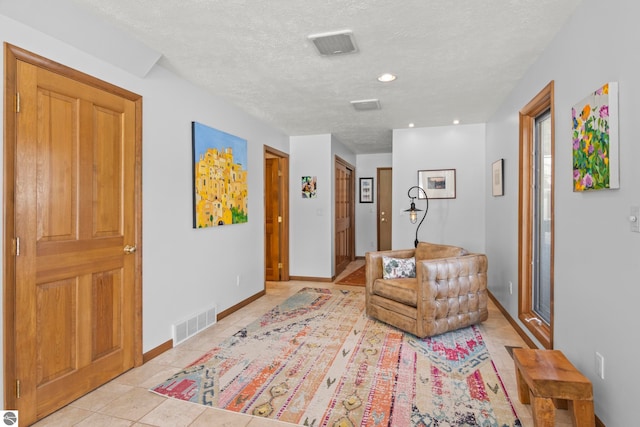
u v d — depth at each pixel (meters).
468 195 4.88
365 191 7.68
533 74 2.80
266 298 4.55
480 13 2.06
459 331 3.30
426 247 3.86
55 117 2.02
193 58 2.68
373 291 3.67
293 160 5.64
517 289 3.25
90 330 2.24
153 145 2.75
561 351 2.25
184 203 3.12
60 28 1.97
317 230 5.56
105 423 1.92
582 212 1.97
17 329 1.83
